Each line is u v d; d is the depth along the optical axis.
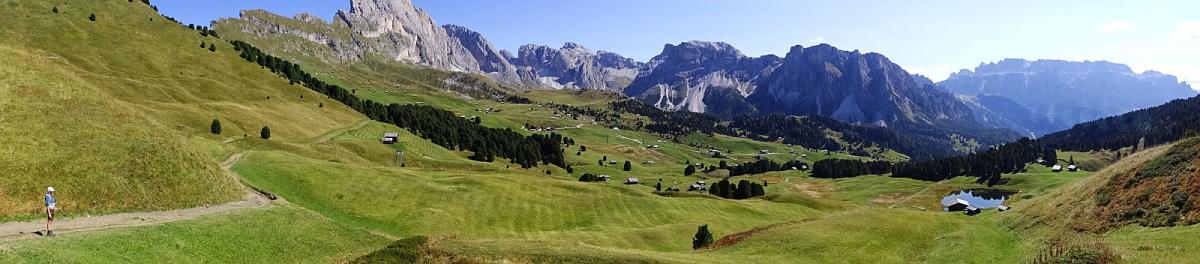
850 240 54.75
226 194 62.03
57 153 51.50
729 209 109.94
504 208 90.38
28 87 60.66
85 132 56.84
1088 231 52.28
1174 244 38.59
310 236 57.06
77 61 166.62
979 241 55.84
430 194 89.25
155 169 56.84
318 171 87.94
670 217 95.50
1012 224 66.50
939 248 53.88
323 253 54.16
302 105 198.50
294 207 64.44
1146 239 42.44
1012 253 51.31
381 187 87.06
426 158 162.38
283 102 191.38
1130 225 48.69
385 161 146.75
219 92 175.88
